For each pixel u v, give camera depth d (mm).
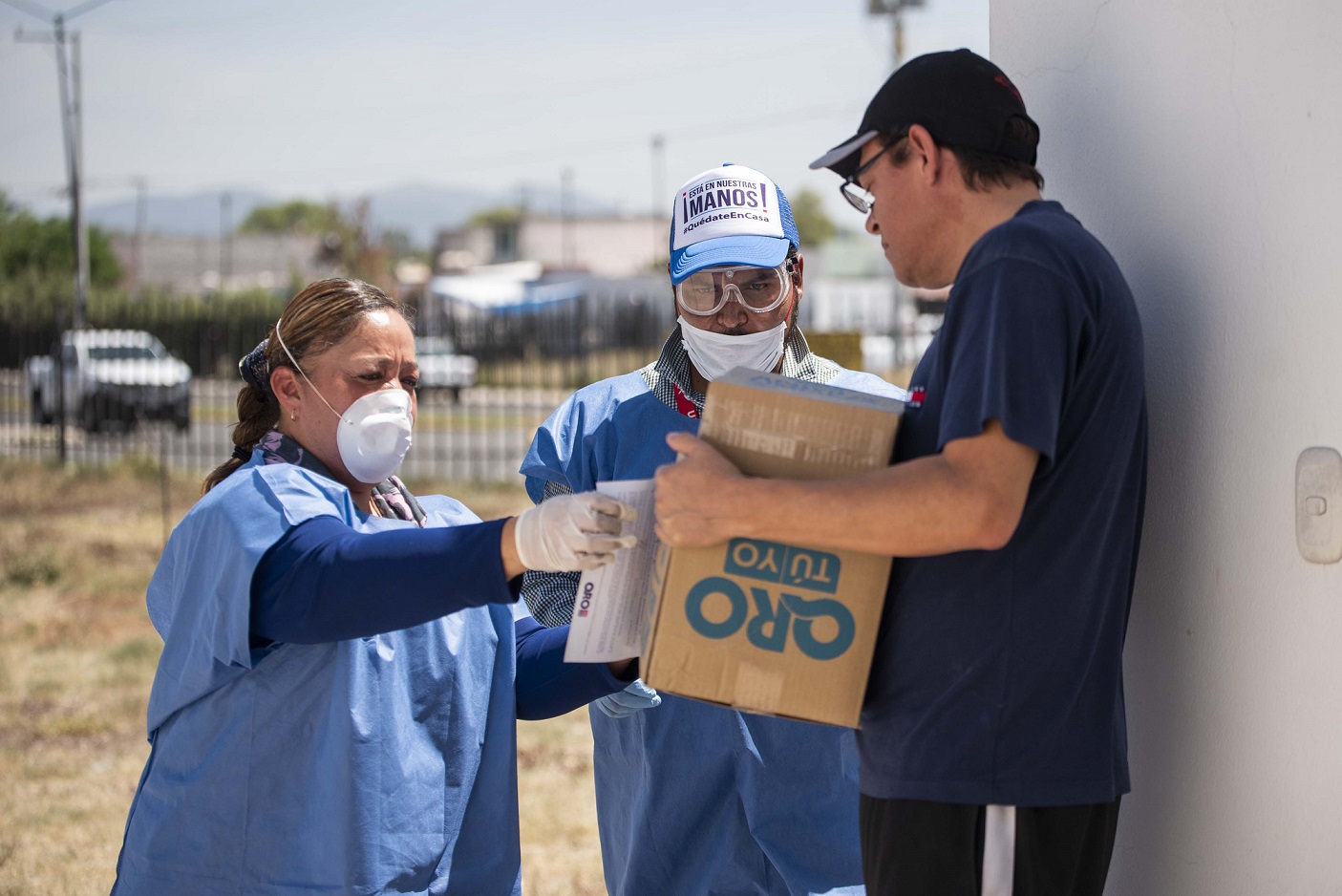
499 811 2408
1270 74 1994
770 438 1906
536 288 53344
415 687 2264
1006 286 1789
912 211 2043
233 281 87750
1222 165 2109
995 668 1886
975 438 1758
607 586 2104
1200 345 2188
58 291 31891
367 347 2266
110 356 20562
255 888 2172
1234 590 2129
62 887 4465
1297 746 1996
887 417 1876
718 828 2980
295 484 2168
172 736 2230
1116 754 2037
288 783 2174
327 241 51344
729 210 2953
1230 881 2166
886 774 1949
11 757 6027
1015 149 1997
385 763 2186
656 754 2979
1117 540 1972
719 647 1907
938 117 1988
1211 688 2203
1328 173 1880
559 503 1994
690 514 1857
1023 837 1897
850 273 61906
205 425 22172
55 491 14938
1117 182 2398
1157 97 2268
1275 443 2014
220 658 2123
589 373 21656
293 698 2170
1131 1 2328
